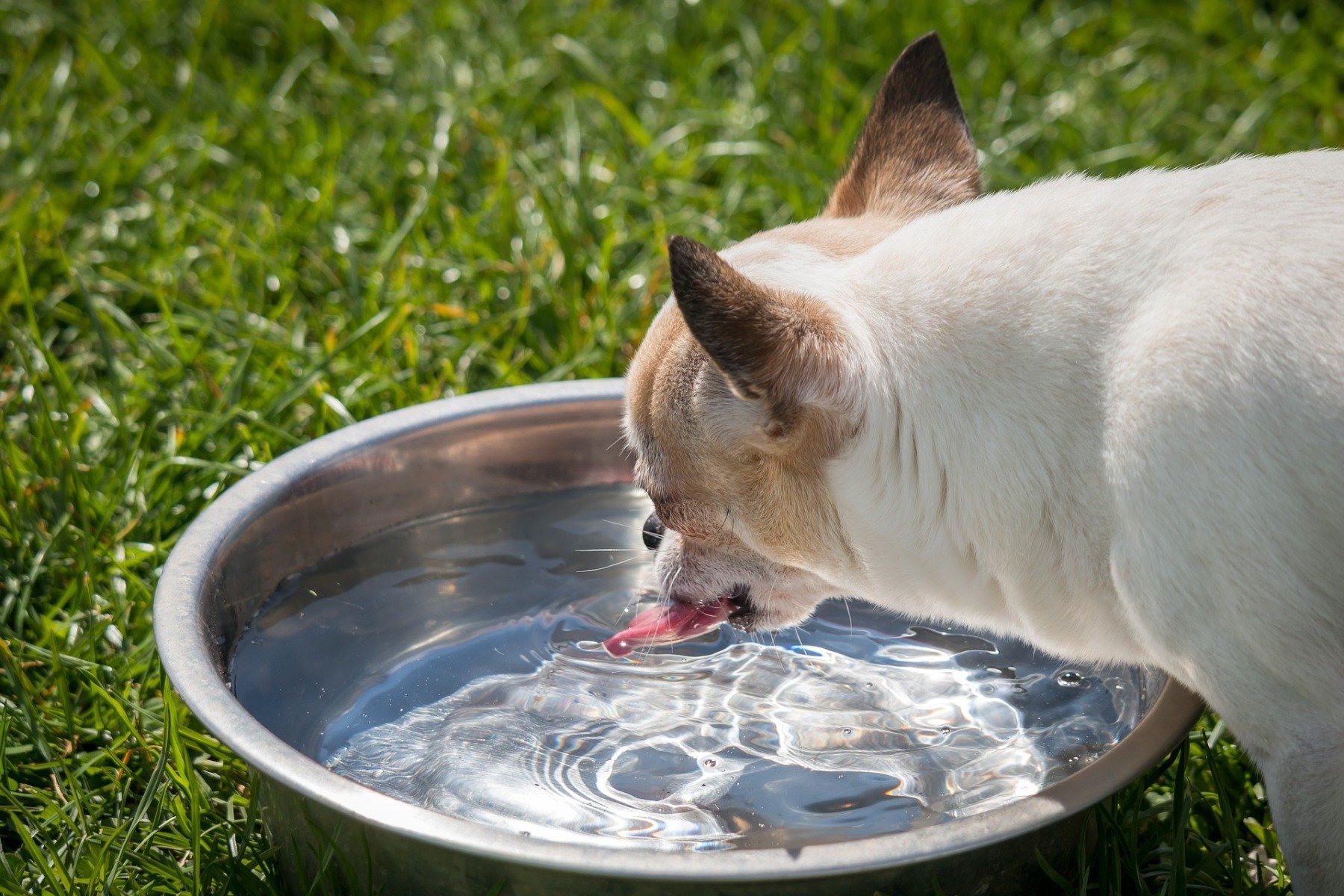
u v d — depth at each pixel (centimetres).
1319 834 325
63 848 399
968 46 886
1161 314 332
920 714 422
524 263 681
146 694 462
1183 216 344
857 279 369
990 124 809
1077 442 345
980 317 353
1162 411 322
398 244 682
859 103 819
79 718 454
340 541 485
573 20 912
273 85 865
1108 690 429
